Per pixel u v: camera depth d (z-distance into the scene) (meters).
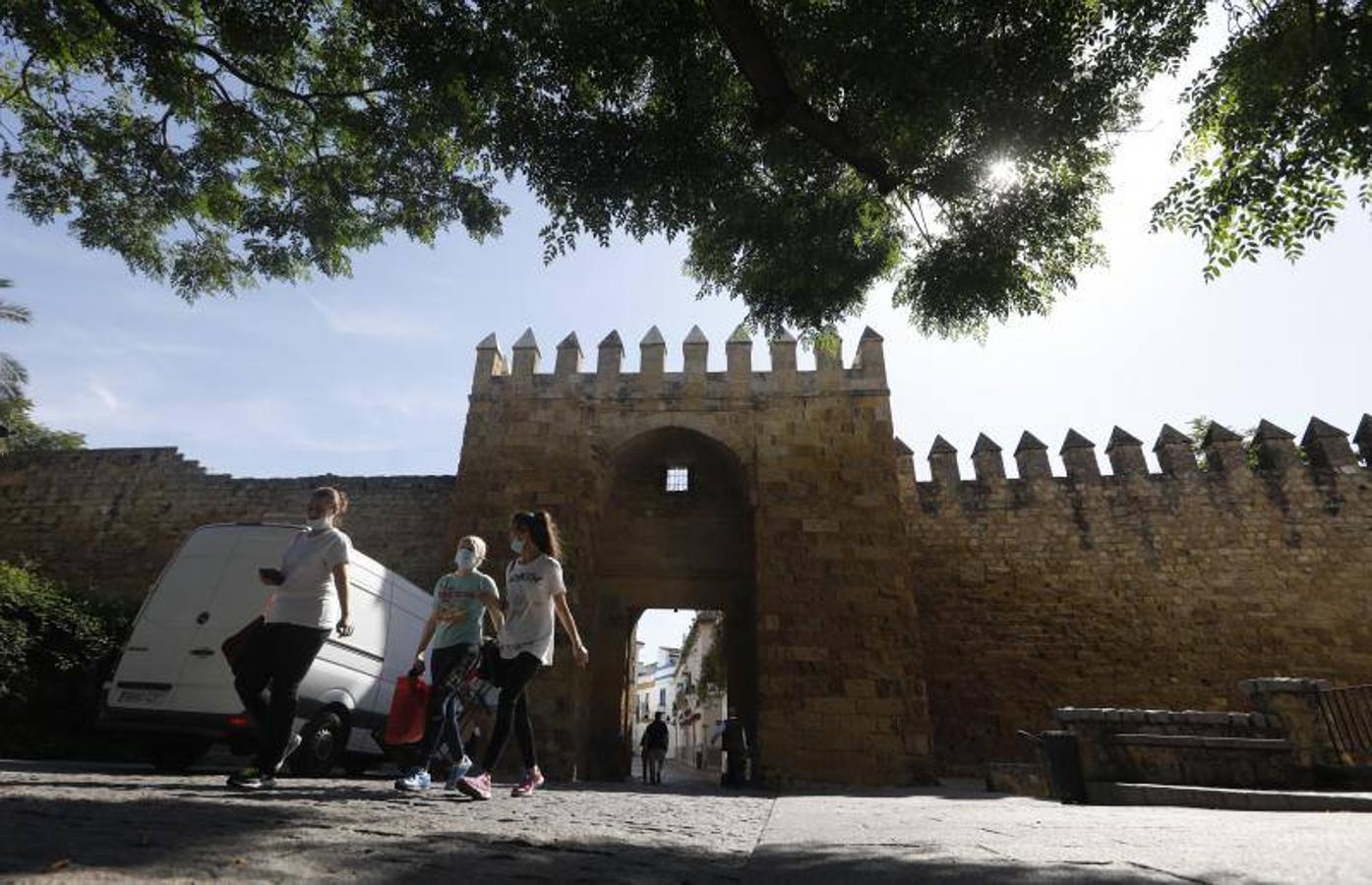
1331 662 17.80
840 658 16.09
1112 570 19.23
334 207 11.13
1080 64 8.19
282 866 1.87
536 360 19.75
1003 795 11.63
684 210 9.62
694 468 19.80
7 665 10.35
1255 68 8.25
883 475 17.75
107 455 21.58
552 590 5.45
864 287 11.12
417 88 8.77
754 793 13.72
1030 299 10.48
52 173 11.27
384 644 9.34
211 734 7.08
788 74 8.34
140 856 1.87
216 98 10.74
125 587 19.62
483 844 2.56
